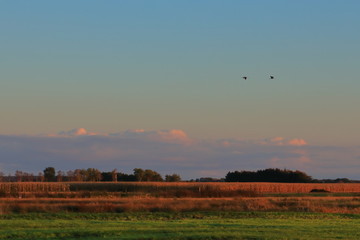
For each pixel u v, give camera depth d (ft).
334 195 491.72
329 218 234.99
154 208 255.50
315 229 175.22
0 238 146.10
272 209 268.00
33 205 249.14
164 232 158.92
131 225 181.16
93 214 230.07
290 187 620.90
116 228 169.27
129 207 252.42
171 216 231.71
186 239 143.84
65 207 251.19
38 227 173.88
